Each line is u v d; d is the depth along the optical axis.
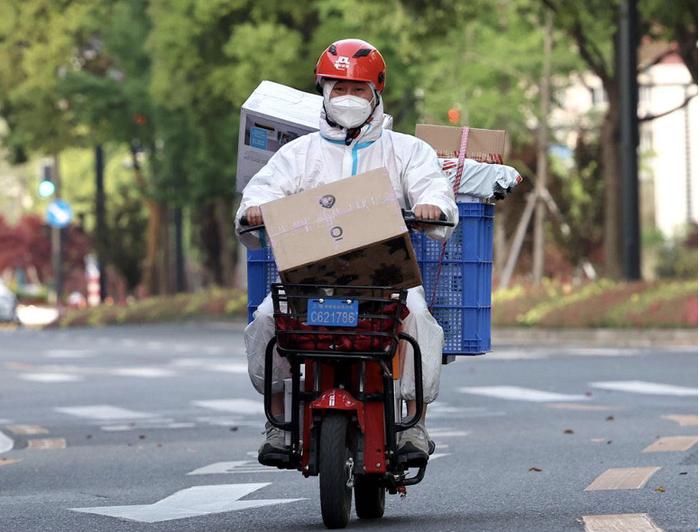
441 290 16.06
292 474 22.12
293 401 15.33
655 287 69.56
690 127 193.50
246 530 15.84
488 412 33.59
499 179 16.11
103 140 121.19
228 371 50.62
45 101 127.81
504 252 101.31
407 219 15.17
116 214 139.12
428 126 16.95
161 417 34.78
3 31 126.88
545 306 73.75
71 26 125.50
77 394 42.59
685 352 55.50
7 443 29.05
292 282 14.86
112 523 16.77
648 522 15.66
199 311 110.94
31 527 16.61
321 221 14.55
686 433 27.52
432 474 21.70
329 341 14.96
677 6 71.25
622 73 69.69
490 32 93.31
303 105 16.77
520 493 18.95
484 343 16.09
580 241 94.38
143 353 65.50
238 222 15.48
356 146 15.73
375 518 16.73
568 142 114.12
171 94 98.56
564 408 34.19
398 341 15.20
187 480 21.70
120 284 165.88
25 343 81.19
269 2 93.06
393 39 90.12
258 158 16.83
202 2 94.50
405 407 16.02
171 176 112.69
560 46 92.38
